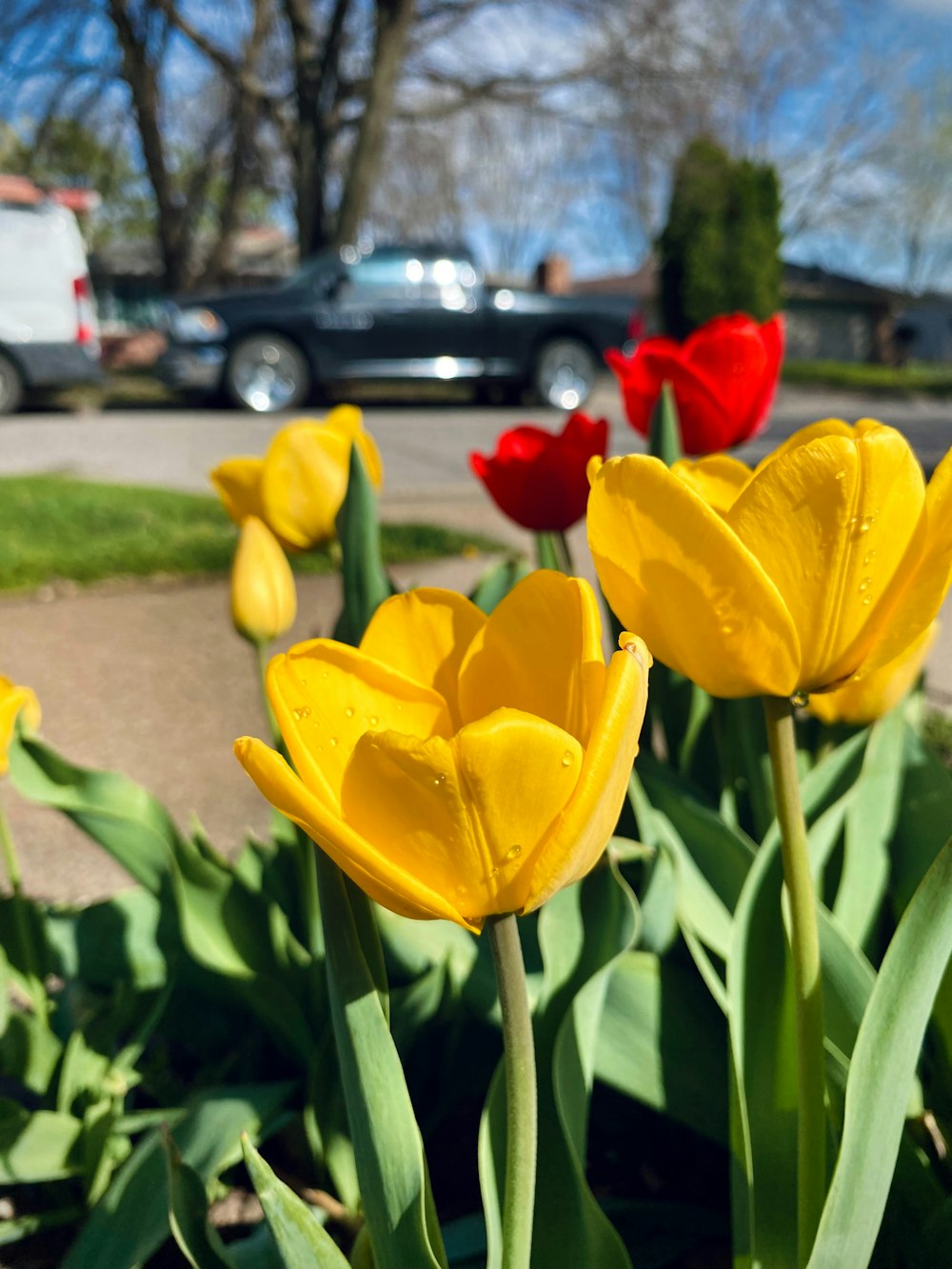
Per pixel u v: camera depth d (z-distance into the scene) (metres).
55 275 12.52
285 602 1.47
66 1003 1.73
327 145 19.17
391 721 0.72
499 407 13.81
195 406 13.71
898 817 1.40
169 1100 1.58
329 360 12.80
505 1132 0.99
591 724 0.65
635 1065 1.19
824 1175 0.90
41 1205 1.49
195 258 31.91
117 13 18.09
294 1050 1.51
